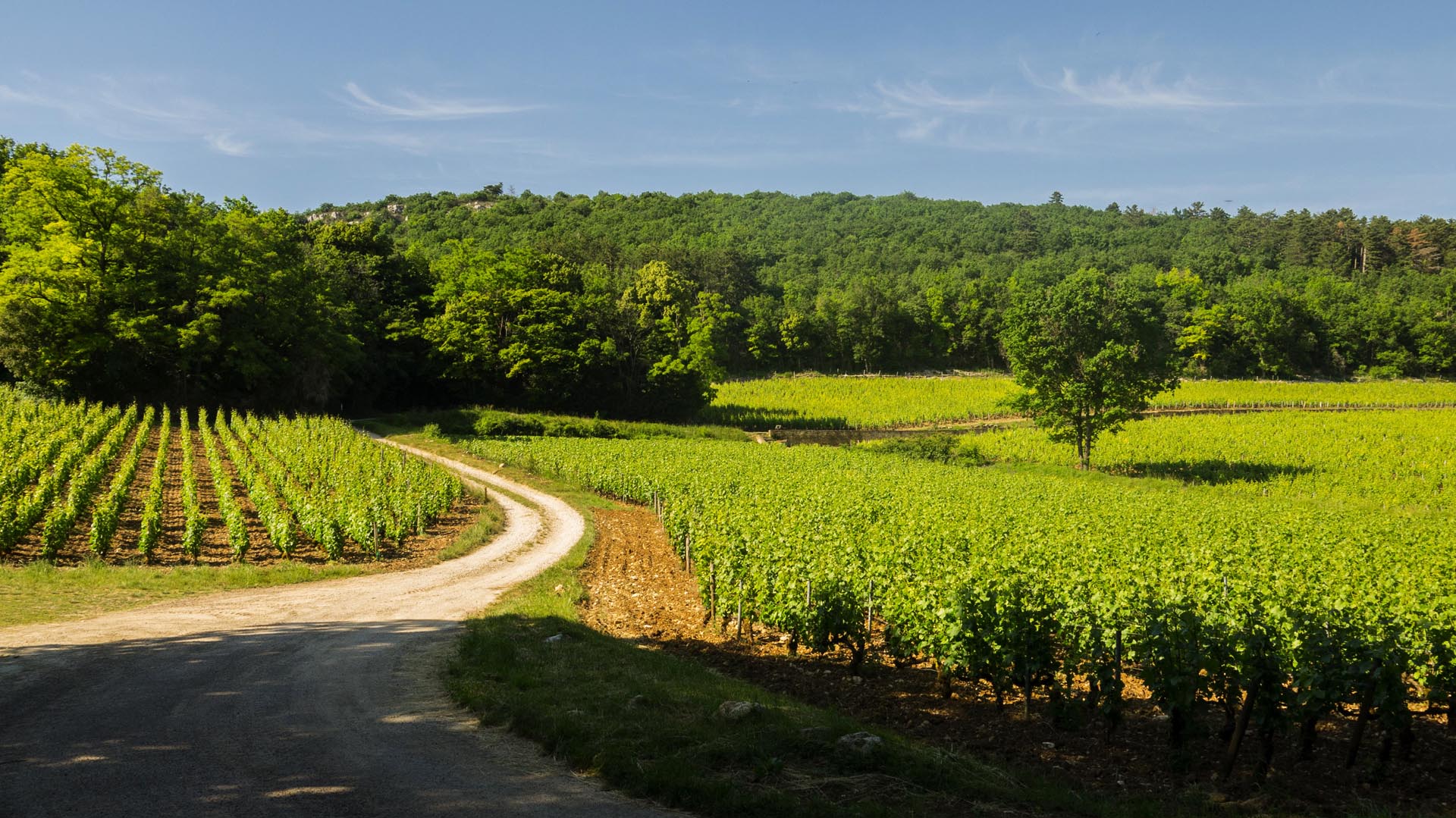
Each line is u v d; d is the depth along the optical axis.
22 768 8.29
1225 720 12.20
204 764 8.62
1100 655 11.35
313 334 63.22
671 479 37.28
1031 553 19.83
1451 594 17.78
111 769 8.38
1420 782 9.84
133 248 53.78
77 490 27.38
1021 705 12.82
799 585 15.38
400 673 12.87
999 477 50.34
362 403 74.00
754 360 135.88
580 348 78.69
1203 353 129.00
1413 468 56.41
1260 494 50.22
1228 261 179.88
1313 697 9.97
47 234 51.56
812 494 33.06
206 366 58.06
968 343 142.25
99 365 52.50
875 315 135.88
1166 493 45.59
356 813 7.50
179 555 24.50
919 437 71.88
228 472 38.56
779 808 7.80
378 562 25.67
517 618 17.47
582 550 28.53
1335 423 78.31
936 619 13.06
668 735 9.58
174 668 12.66
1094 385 59.31
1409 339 130.75
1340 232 187.00
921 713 12.21
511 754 9.32
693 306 121.38
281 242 65.69
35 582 19.06
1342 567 20.44
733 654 15.91
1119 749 10.85
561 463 47.09
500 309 79.38
